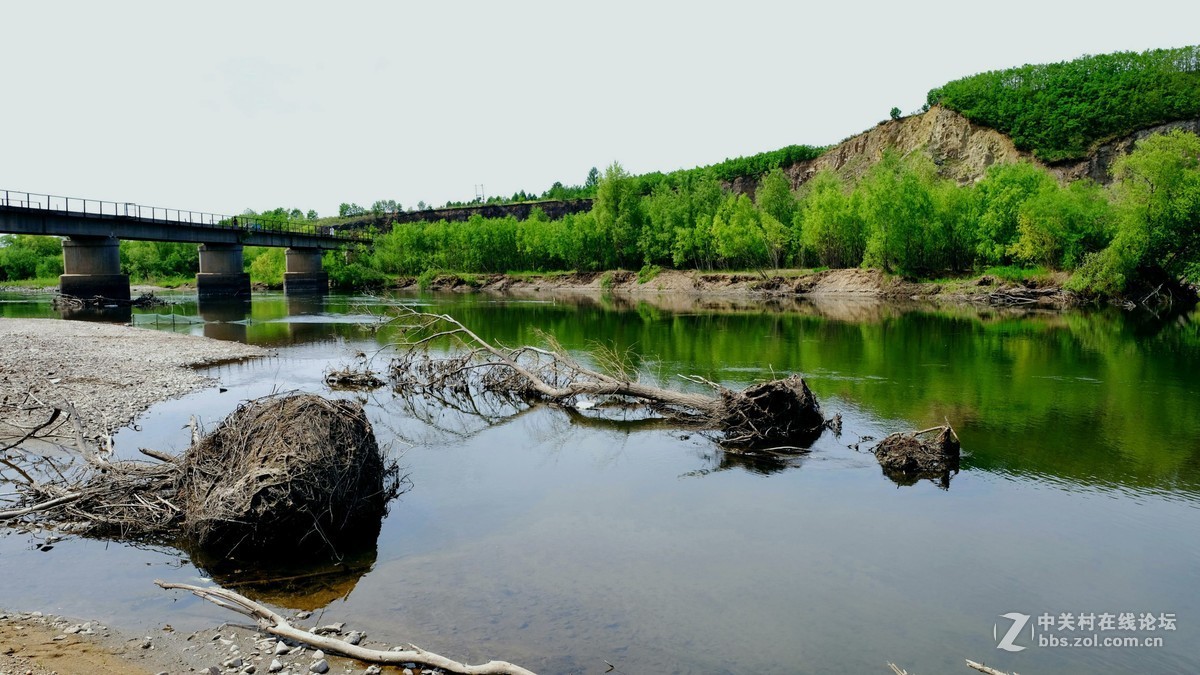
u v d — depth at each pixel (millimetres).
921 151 109062
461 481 13664
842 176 122812
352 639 7625
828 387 22406
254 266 112250
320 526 10031
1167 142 50156
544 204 154875
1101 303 54250
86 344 29375
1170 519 11672
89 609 8305
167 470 11500
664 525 11367
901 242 68250
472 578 9328
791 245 86562
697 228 90688
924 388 22250
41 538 10430
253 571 9484
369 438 11484
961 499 12625
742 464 14898
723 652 7613
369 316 49969
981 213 69625
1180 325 39906
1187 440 16297
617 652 7559
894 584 9344
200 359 27781
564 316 50188
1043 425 17719
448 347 32688
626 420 19203
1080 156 96062
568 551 10273
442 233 115188
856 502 12508
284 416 10680
